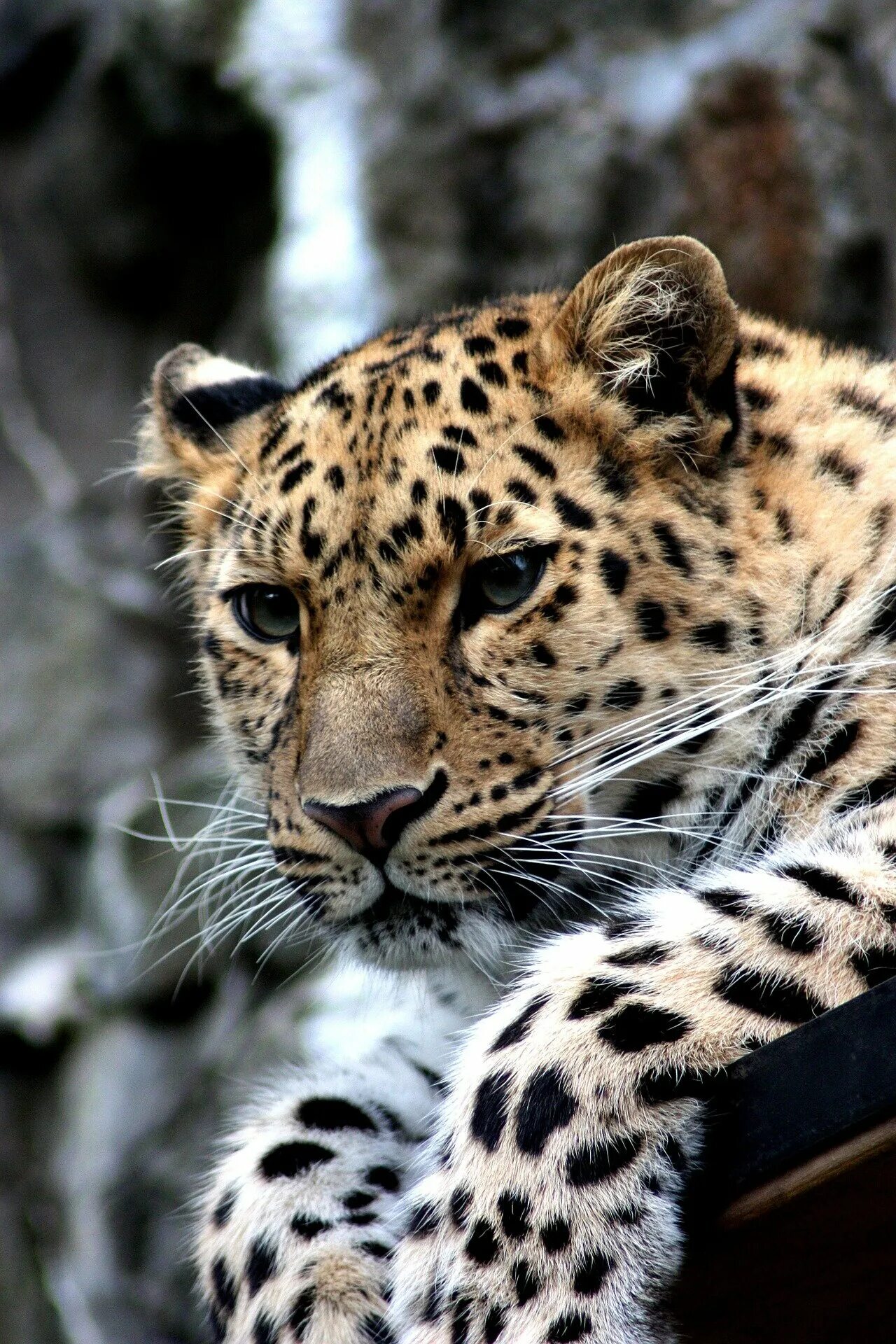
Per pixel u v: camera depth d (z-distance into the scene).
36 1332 17.75
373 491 8.34
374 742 8.08
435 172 19.16
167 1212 17.39
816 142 18.36
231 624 9.34
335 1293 7.51
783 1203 5.84
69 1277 17.75
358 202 19.22
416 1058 9.02
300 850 8.48
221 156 20.80
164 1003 18.23
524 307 9.51
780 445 8.65
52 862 19.88
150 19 20.45
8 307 21.38
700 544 8.29
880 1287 6.32
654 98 18.78
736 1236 6.02
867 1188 5.77
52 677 20.20
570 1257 6.34
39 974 19.14
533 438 8.37
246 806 11.95
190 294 21.39
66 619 20.34
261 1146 8.39
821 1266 6.20
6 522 21.00
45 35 21.03
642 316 8.48
